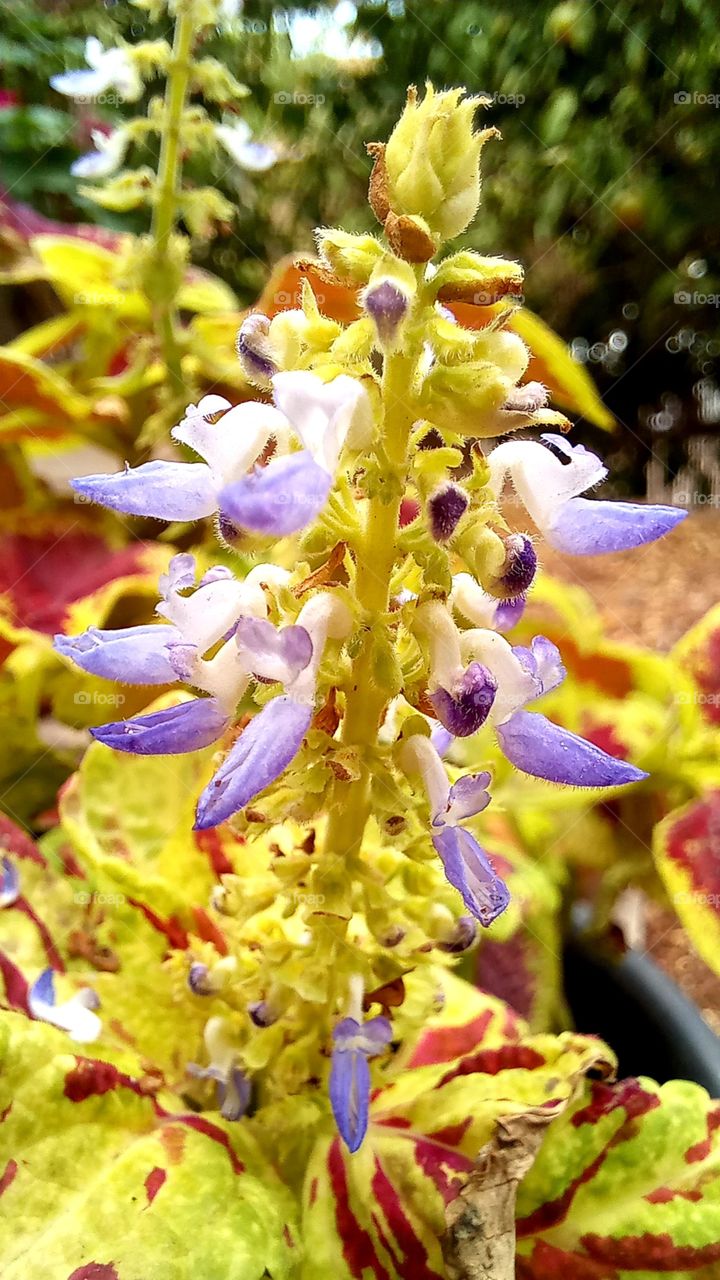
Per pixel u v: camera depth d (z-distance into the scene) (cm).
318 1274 8
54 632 15
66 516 17
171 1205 8
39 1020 9
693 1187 9
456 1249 8
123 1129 9
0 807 16
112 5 28
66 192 27
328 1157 9
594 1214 9
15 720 15
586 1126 9
